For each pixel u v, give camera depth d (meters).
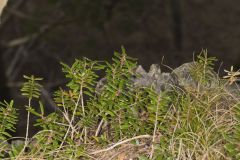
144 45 25.92
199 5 28.53
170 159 5.91
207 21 27.78
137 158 6.23
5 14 21.78
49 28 20.56
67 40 24.69
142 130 6.44
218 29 27.27
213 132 6.29
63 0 18.88
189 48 26.02
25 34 23.84
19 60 23.95
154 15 26.91
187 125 6.37
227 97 7.02
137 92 6.71
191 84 7.34
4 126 6.33
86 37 25.08
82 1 18.72
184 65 7.67
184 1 28.59
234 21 27.89
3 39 24.28
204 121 6.47
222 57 24.86
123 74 6.81
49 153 6.11
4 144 6.43
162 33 26.45
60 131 6.48
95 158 6.27
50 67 23.92
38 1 25.23
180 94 6.95
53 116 6.49
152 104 6.49
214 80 7.11
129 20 20.05
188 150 6.04
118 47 25.36
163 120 6.38
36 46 23.62
